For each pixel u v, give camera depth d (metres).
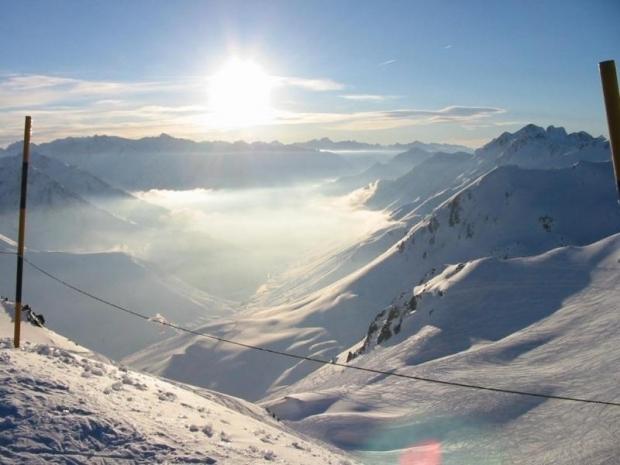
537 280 105.75
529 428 50.34
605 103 9.49
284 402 71.44
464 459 46.50
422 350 93.62
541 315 91.88
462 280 112.88
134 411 12.50
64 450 9.97
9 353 14.77
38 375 13.05
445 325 100.38
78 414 11.35
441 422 56.19
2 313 29.00
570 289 98.19
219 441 12.04
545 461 42.31
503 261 116.94
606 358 62.72
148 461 10.07
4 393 11.61
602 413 48.47
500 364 73.50
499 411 56.12
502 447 47.62
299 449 14.93
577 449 42.81
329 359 171.88
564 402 53.97
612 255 106.56
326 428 58.12
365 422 59.28
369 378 86.88
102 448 10.30
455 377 70.50
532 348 76.56
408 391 70.06
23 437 10.09
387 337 111.56
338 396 72.31
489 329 93.62
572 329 79.12
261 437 14.56
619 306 80.81
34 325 29.95
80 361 16.59
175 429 12.02
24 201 19.09
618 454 39.53
